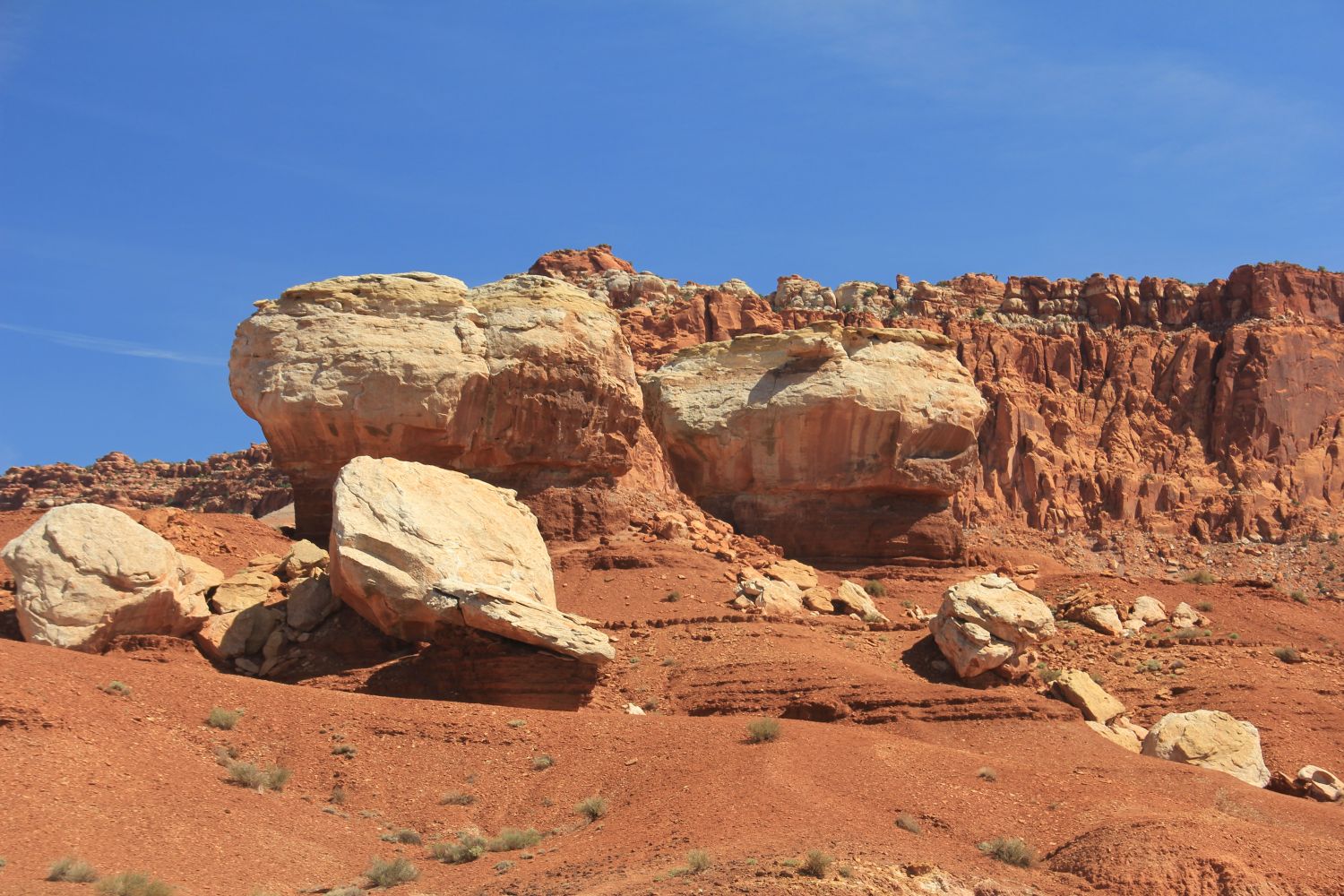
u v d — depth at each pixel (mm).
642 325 124000
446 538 36406
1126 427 135250
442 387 46594
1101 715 37000
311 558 40781
